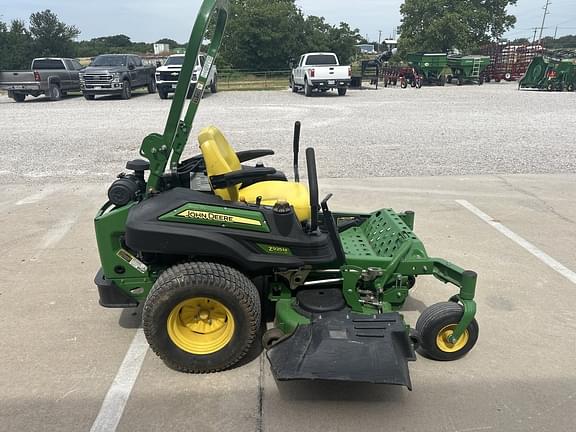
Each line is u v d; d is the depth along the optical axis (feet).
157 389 10.61
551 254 17.61
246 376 11.04
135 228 10.42
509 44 120.78
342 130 43.78
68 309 14.02
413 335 10.73
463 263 16.88
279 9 155.02
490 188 25.77
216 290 10.37
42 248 18.29
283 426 9.53
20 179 27.91
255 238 10.69
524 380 10.84
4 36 178.91
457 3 181.98
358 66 149.59
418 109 59.16
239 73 127.65
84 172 29.37
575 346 12.14
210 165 10.84
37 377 11.02
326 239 11.27
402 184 26.58
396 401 10.21
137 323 13.32
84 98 79.56
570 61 87.66
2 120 52.39
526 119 50.34
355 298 11.91
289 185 12.92
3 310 13.96
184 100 11.01
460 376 10.99
